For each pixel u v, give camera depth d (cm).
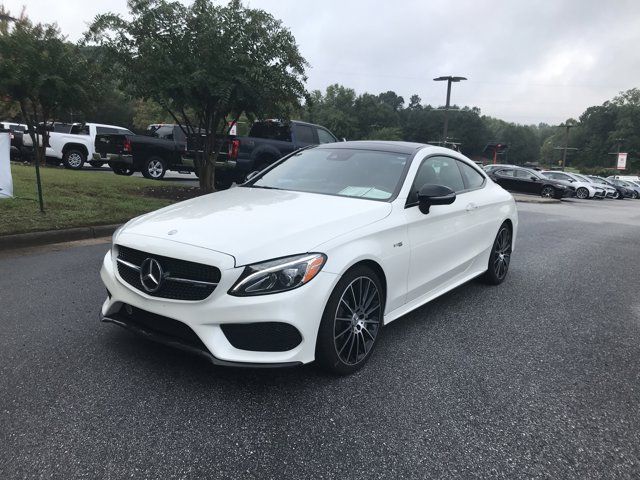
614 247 990
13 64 1425
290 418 289
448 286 483
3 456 245
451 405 312
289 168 486
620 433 290
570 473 252
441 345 408
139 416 283
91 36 1049
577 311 520
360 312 349
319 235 321
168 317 304
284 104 1180
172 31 1066
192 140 1238
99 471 238
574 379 358
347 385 331
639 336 454
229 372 339
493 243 569
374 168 443
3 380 317
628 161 11969
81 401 296
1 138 772
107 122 6444
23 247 684
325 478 240
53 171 1410
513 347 412
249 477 239
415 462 255
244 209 365
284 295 294
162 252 309
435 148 495
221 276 290
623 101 12812
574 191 3234
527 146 15250
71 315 431
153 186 1259
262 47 1105
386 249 363
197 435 269
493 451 267
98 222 799
